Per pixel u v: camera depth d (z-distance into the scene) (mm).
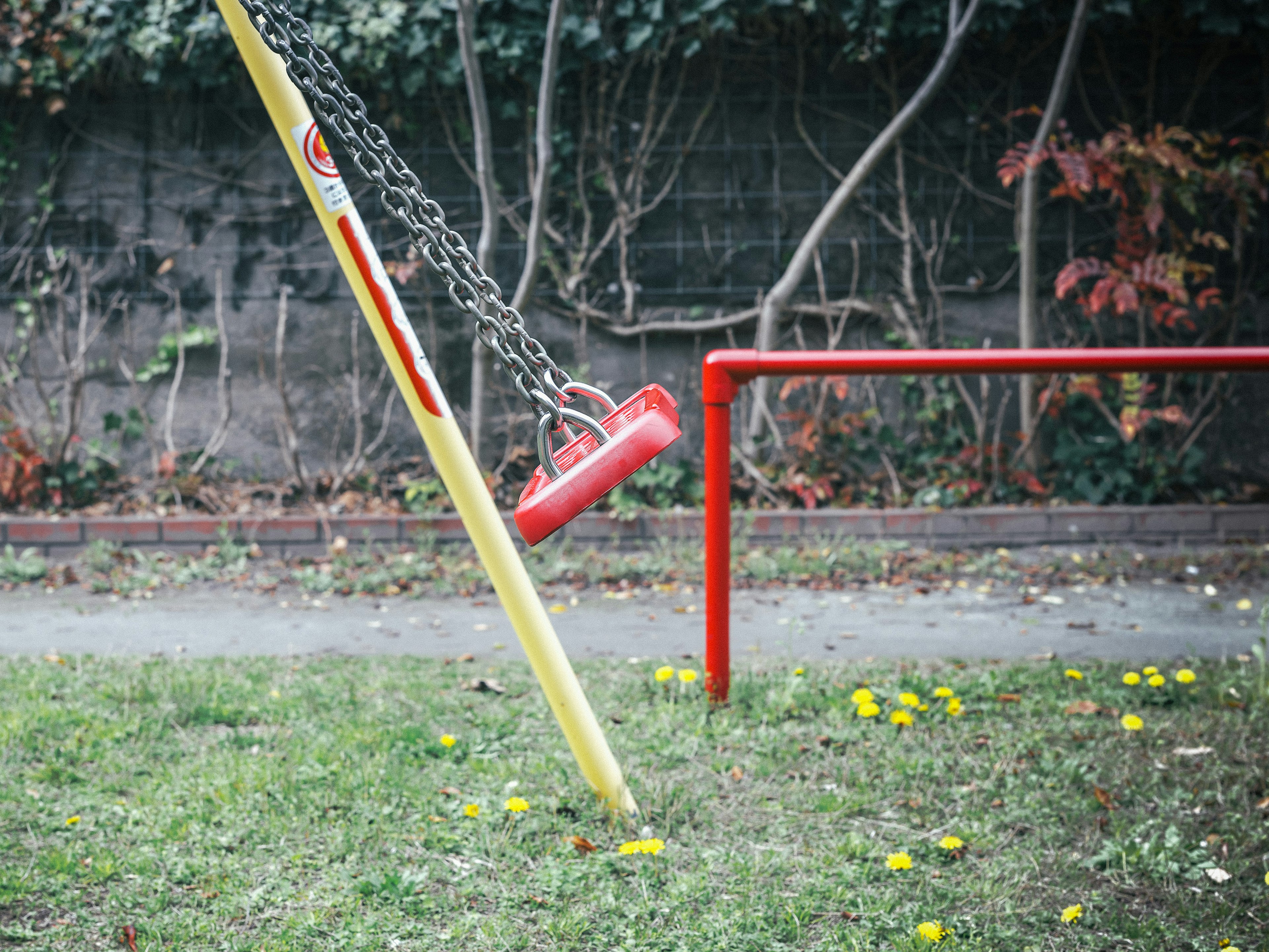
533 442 6949
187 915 2115
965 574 5629
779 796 2707
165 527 6023
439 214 1669
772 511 6336
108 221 6844
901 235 6930
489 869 2322
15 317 6820
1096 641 4324
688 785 2758
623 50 6723
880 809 2629
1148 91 6750
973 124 6867
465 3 5773
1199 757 2881
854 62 6832
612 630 4629
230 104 6828
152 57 6430
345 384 6945
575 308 6941
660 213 6977
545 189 6102
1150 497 6578
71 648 4355
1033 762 2881
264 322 6930
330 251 6891
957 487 6555
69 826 2482
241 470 6957
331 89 1653
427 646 4422
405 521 6055
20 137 6773
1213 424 6879
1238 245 6723
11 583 5508
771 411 7000
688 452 6996
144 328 6895
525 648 2461
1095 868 2332
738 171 6941
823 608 4980
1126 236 6562
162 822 2504
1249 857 2344
